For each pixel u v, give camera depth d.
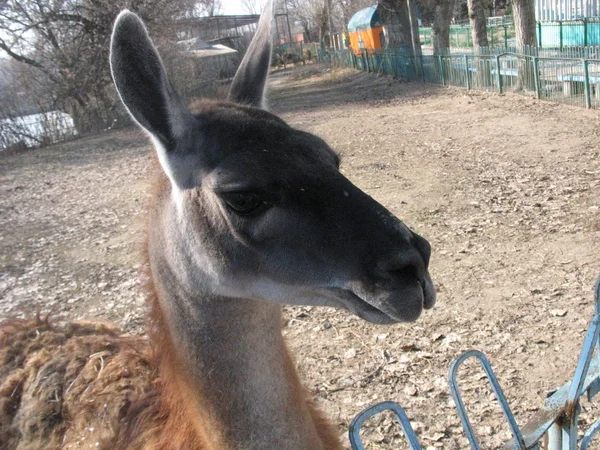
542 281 1.54
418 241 0.59
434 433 1.05
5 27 6.84
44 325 0.94
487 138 3.35
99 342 0.87
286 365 0.67
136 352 0.83
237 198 0.59
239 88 0.78
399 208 2.26
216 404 0.64
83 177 3.95
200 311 0.64
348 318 1.49
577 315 1.36
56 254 2.29
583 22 6.06
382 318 0.58
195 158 0.63
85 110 7.15
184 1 7.25
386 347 1.33
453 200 2.28
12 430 0.79
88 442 0.71
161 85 0.63
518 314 1.40
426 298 0.59
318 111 5.75
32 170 4.54
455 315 1.43
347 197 0.59
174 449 0.66
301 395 0.68
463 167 2.76
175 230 0.66
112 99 7.23
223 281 0.62
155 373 0.77
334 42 14.45
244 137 0.62
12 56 6.84
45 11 6.87
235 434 0.64
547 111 3.98
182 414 0.67
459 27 9.50
